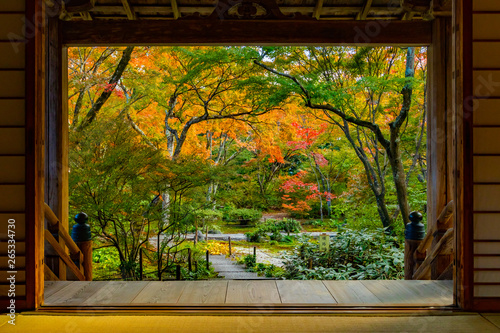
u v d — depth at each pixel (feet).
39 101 6.56
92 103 22.12
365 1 10.11
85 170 13.20
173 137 27.73
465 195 6.52
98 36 9.61
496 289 6.49
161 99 23.22
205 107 23.24
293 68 20.68
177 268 14.03
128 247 15.37
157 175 14.08
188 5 10.57
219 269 18.72
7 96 6.48
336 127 27.20
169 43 9.75
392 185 22.71
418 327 5.77
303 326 5.79
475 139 6.53
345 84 20.27
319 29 9.75
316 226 35.53
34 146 6.47
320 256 15.67
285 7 10.69
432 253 9.03
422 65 20.58
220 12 9.73
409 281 8.52
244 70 20.66
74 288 7.95
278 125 28.76
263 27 9.73
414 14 10.48
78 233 10.49
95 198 13.78
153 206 14.66
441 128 9.53
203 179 14.30
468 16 6.53
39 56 6.57
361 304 6.77
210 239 28.58
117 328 5.69
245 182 38.19
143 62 22.08
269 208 42.88
